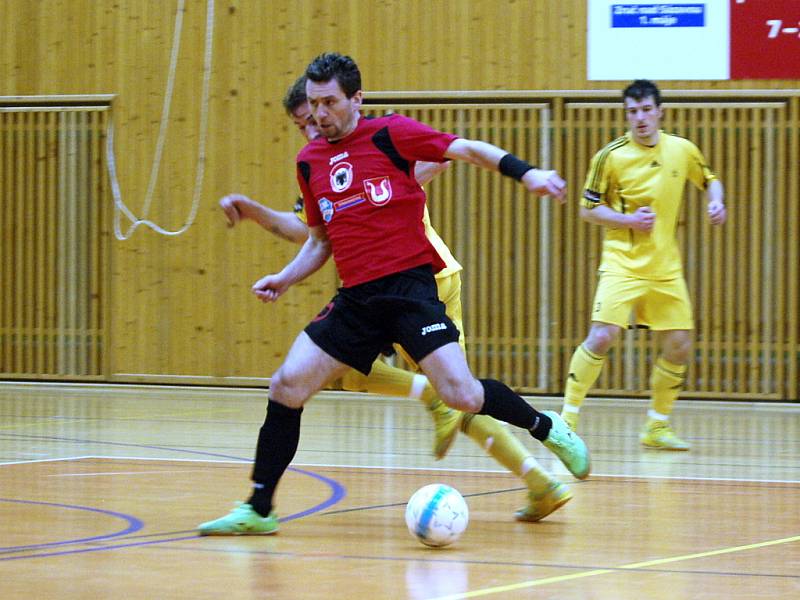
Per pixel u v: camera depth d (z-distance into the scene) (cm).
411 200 648
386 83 1692
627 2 1620
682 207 1627
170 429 1241
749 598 483
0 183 1825
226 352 1761
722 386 1638
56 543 611
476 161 627
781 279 1608
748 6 1595
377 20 1694
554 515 722
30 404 1538
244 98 1741
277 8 1723
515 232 1683
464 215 1688
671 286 1101
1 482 841
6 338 1831
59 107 1798
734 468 966
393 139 643
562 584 512
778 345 1611
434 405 746
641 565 559
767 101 1606
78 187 1808
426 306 641
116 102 1781
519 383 1673
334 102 639
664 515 723
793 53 1591
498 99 1678
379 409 1529
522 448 695
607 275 1115
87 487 819
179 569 544
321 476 891
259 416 1389
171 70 1761
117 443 1109
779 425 1356
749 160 1617
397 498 783
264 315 1745
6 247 1828
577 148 1658
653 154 1102
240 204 743
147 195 1777
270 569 546
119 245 1791
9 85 1814
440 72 1678
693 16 1606
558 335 1662
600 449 1105
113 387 1772
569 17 1642
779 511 738
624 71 1628
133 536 634
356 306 649
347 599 480
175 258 1772
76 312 1814
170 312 1777
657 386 1115
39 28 1800
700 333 1631
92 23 1781
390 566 556
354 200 647
